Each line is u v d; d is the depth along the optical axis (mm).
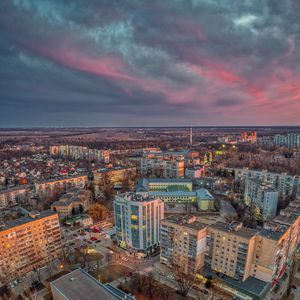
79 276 104250
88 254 158375
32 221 139625
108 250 163500
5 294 121000
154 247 160250
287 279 132750
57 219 152125
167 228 138125
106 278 133500
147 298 118000
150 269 140750
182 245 132375
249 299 111062
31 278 134125
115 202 163375
